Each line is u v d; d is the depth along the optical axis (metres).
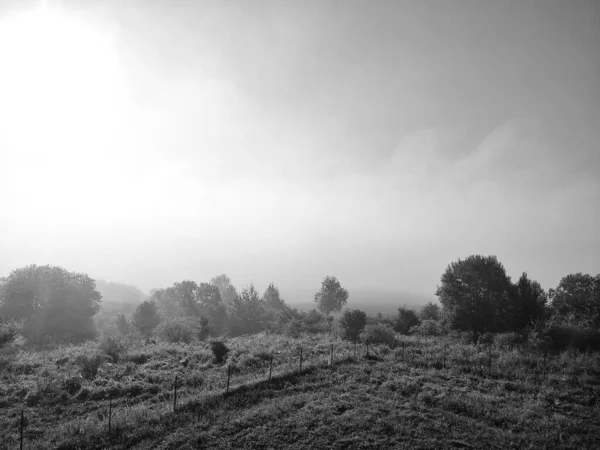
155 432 16.59
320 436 16.11
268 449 15.18
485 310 39.75
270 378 23.00
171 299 76.94
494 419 18.14
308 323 54.66
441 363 27.19
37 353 33.00
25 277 56.19
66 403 20.50
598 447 15.66
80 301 57.66
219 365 28.42
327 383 22.53
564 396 21.19
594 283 49.09
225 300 102.38
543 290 42.22
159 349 32.62
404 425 17.05
